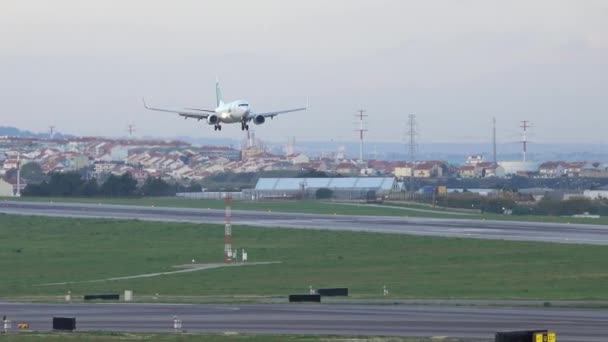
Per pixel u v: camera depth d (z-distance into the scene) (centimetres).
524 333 17700
